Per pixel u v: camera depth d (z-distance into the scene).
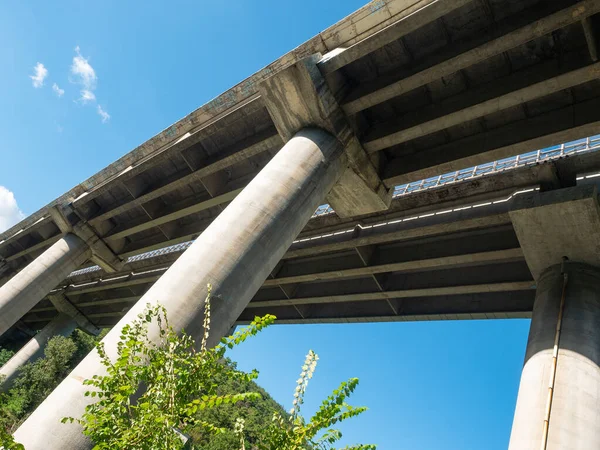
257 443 3.73
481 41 11.88
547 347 11.67
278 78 14.45
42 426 8.29
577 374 10.70
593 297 12.34
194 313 9.98
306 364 3.88
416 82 13.19
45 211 32.78
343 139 14.72
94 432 3.75
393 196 19.30
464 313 20.58
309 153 13.81
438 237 19.02
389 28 12.50
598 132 12.42
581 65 11.30
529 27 10.94
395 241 20.50
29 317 65.94
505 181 15.95
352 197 16.86
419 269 21.09
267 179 12.97
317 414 3.63
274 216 12.20
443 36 13.06
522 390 11.34
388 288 21.50
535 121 13.66
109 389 4.05
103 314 50.12
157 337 9.19
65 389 8.85
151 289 10.46
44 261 27.06
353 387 3.77
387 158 17.16
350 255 22.19
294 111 14.79
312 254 24.03
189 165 21.05
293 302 26.34
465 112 13.30
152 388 3.96
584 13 10.22
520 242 14.28
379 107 15.73
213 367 4.25
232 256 11.11
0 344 64.12
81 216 28.89
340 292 23.84
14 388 41.62
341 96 14.91
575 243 13.24
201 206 23.34
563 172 14.72
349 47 13.55
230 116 18.03
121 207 26.75
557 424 9.99
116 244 30.48
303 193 13.03
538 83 11.91
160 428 3.54
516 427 10.63
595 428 9.86
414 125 14.40
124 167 25.33
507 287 17.72
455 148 15.29
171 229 27.86
